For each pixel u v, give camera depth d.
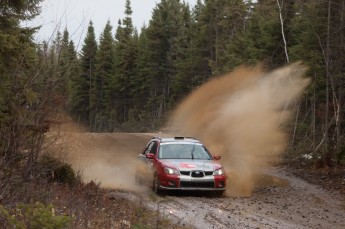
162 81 92.81
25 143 8.48
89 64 106.88
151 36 93.12
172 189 16.19
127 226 10.38
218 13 73.94
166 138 19.17
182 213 12.91
